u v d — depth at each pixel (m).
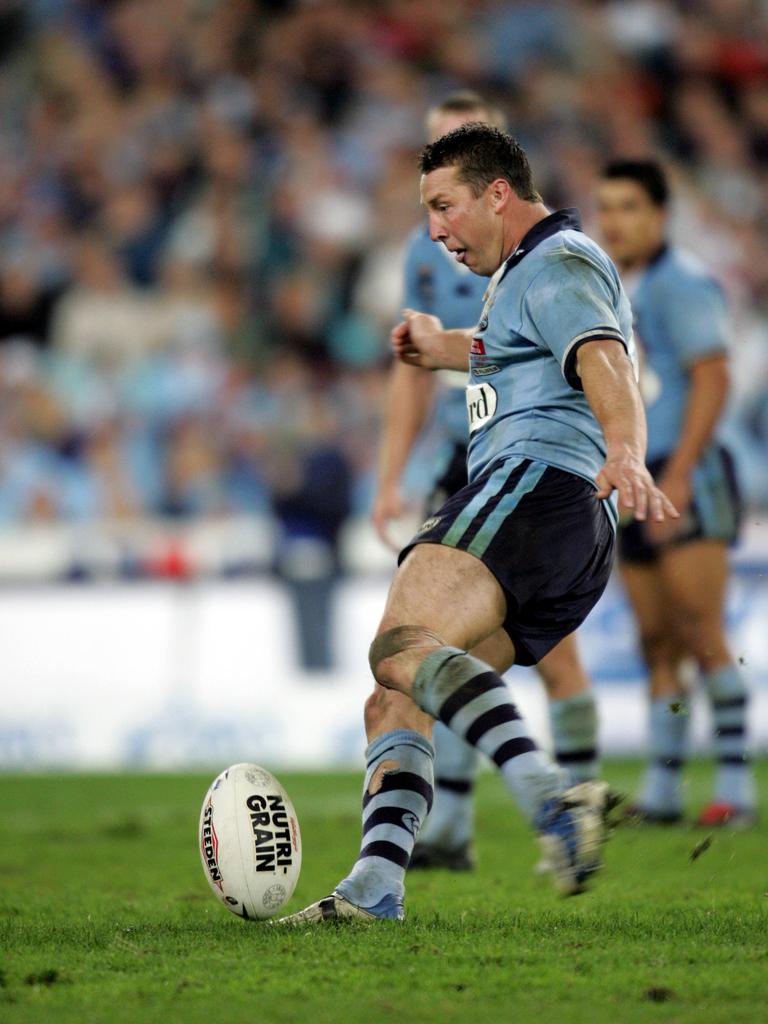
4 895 16.03
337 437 45.81
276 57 61.16
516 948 11.31
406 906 14.20
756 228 60.72
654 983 9.98
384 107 60.09
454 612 11.79
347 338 52.84
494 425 12.84
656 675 25.08
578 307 11.95
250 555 38.53
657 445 24.20
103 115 58.59
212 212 55.53
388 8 63.16
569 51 63.81
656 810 24.84
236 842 12.56
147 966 10.70
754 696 37.66
